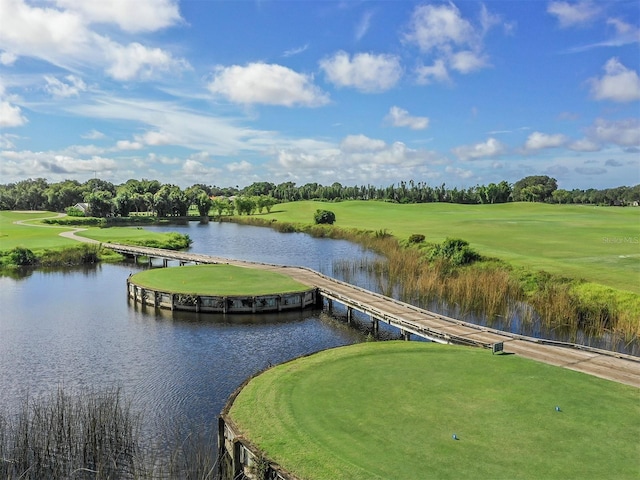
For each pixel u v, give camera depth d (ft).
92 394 76.74
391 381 65.98
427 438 50.42
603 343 101.24
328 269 193.77
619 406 58.39
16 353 97.14
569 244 201.26
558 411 56.90
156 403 73.20
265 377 67.56
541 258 163.94
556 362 75.15
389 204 580.30
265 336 108.99
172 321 121.19
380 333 112.57
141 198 552.41
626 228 267.39
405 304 117.70
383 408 57.47
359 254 238.07
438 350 80.33
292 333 111.65
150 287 139.54
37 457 54.03
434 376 67.97
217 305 128.67
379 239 261.65
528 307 121.08
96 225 423.23
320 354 78.02
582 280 129.80
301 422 53.93
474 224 310.86
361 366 72.02
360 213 468.75
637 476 43.70
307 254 239.91
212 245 283.18
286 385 64.44
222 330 113.50
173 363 90.99
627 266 148.25
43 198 637.71
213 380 82.43
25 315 127.44
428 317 106.11
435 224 327.67
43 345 102.22
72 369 88.22
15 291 159.74
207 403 73.15
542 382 66.08
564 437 50.72
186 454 57.93
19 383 81.97
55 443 57.31
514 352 79.97
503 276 137.18
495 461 46.01
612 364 74.43
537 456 47.01
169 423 66.59
